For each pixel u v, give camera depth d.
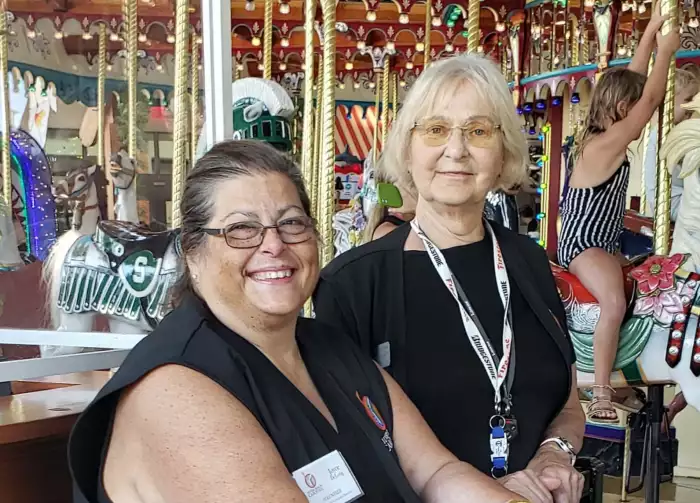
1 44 2.46
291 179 1.41
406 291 1.80
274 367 1.33
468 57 1.88
